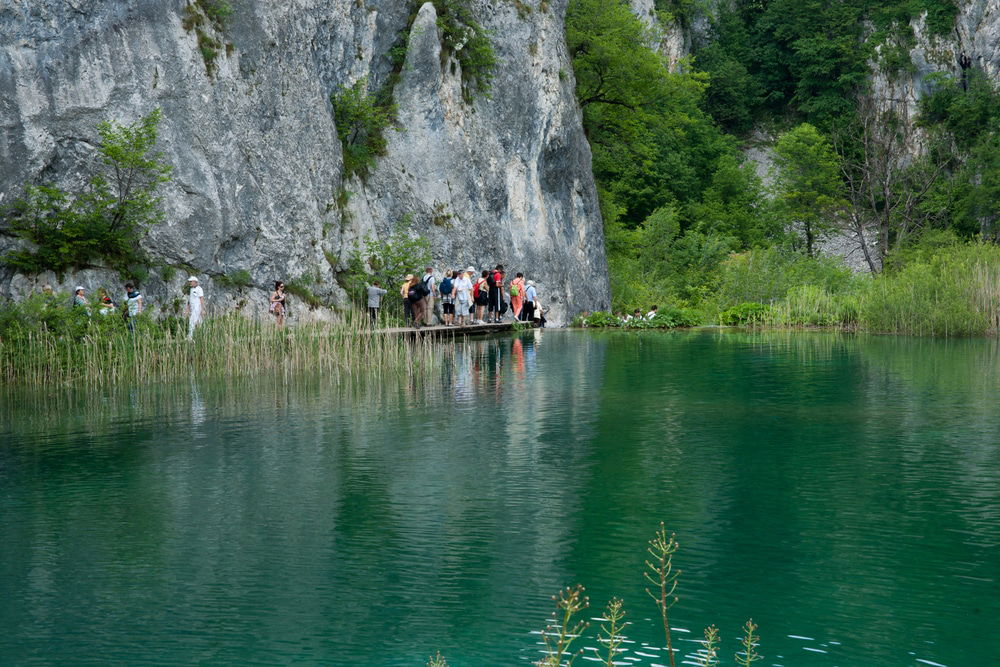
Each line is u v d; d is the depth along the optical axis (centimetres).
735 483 1188
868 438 1457
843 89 10100
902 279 3800
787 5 10556
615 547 948
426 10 4150
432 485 1195
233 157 3200
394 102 4109
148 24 3008
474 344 3250
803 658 703
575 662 702
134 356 2294
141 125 2955
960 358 2572
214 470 1288
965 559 905
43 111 2784
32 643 746
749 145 10306
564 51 5219
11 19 2759
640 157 6294
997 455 1330
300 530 1016
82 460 1358
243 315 2991
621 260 6000
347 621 778
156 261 2961
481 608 802
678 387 2045
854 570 879
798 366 2428
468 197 4294
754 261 5319
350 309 3553
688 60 6291
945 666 688
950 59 9488
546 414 1706
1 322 2322
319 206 3588
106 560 929
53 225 2747
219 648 732
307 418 1684
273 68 3416
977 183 8400
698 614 785
